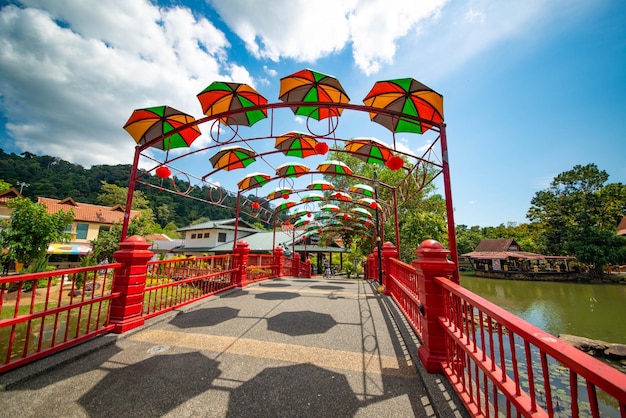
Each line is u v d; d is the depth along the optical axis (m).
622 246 24.34
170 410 2.02
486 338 9.41
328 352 3.06
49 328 6.58
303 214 11.83
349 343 3.32
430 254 2.69
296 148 6.07
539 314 14.43
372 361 2.85
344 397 2.21
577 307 15.80
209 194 6.70
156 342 3.27
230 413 2.00
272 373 2.59
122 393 2.22
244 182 7.55
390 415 2.00
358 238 16.47
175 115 4.51
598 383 0.84
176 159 5.17
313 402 2.14
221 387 2.34
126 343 3.22
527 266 31.44
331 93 4.02
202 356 2.92
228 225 24.25
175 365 2.71
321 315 4.48
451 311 2.45
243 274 7.08
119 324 3.43
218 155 6.19
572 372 0.96
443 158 3.48
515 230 44.12
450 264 2.59
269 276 9.39
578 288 21.95
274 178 7.38
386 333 3.66
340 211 10.74
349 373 2.60
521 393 1.35
